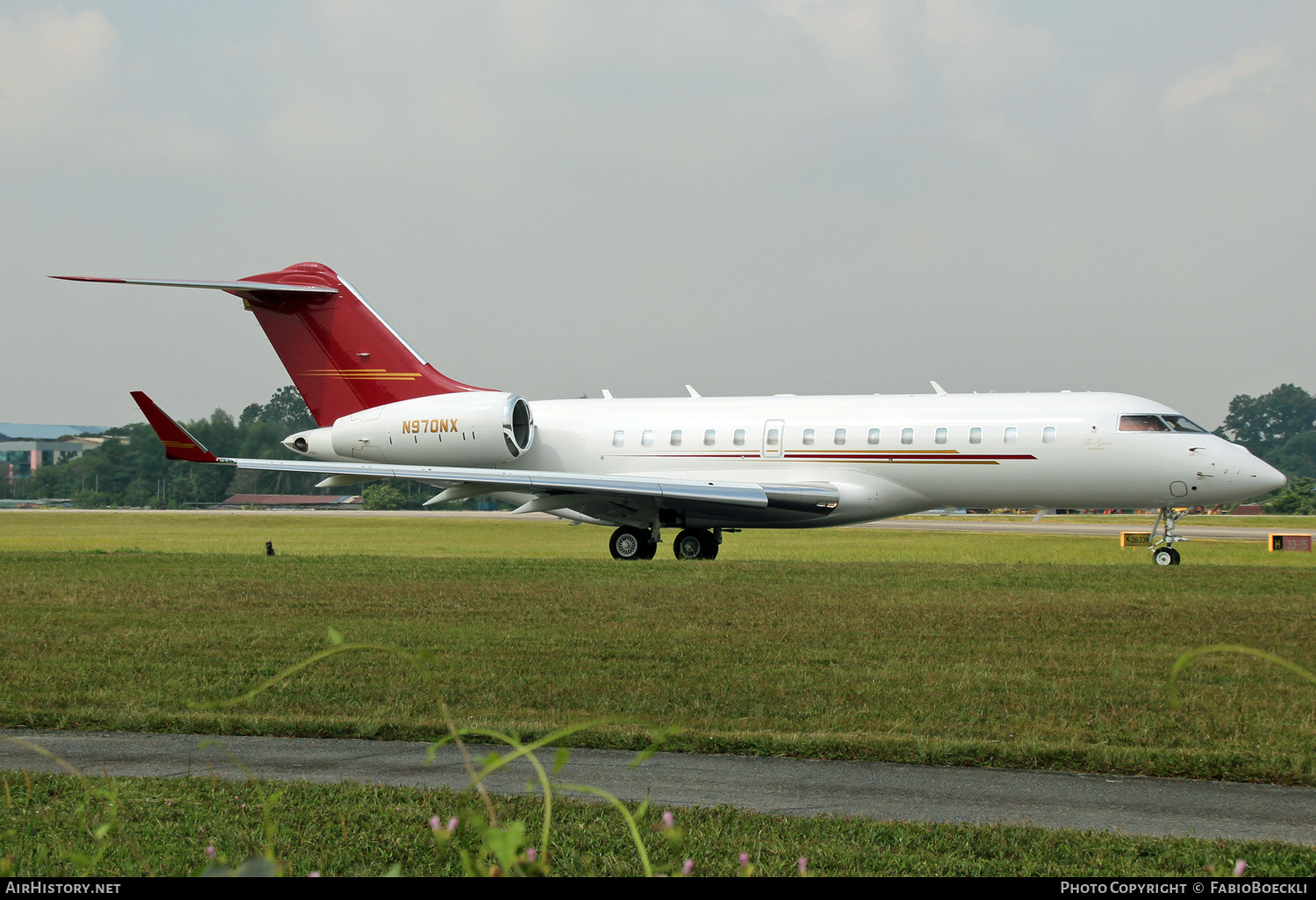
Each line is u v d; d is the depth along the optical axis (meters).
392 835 24.05
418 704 37.47
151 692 39.47
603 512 100.00
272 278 112.50
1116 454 91.69
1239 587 68.12
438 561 88.00
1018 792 28.05
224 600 63.06
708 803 27.11
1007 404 96.44
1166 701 37.22
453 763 30.83
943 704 37.03
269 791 27.28
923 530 178.50
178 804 26.41
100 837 20.67
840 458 98.88
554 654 45.94
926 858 22.78
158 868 21.81
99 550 116.19
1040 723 34.34
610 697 38.22
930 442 96.38
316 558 93.25
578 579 73.06
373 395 112.19
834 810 26.62
